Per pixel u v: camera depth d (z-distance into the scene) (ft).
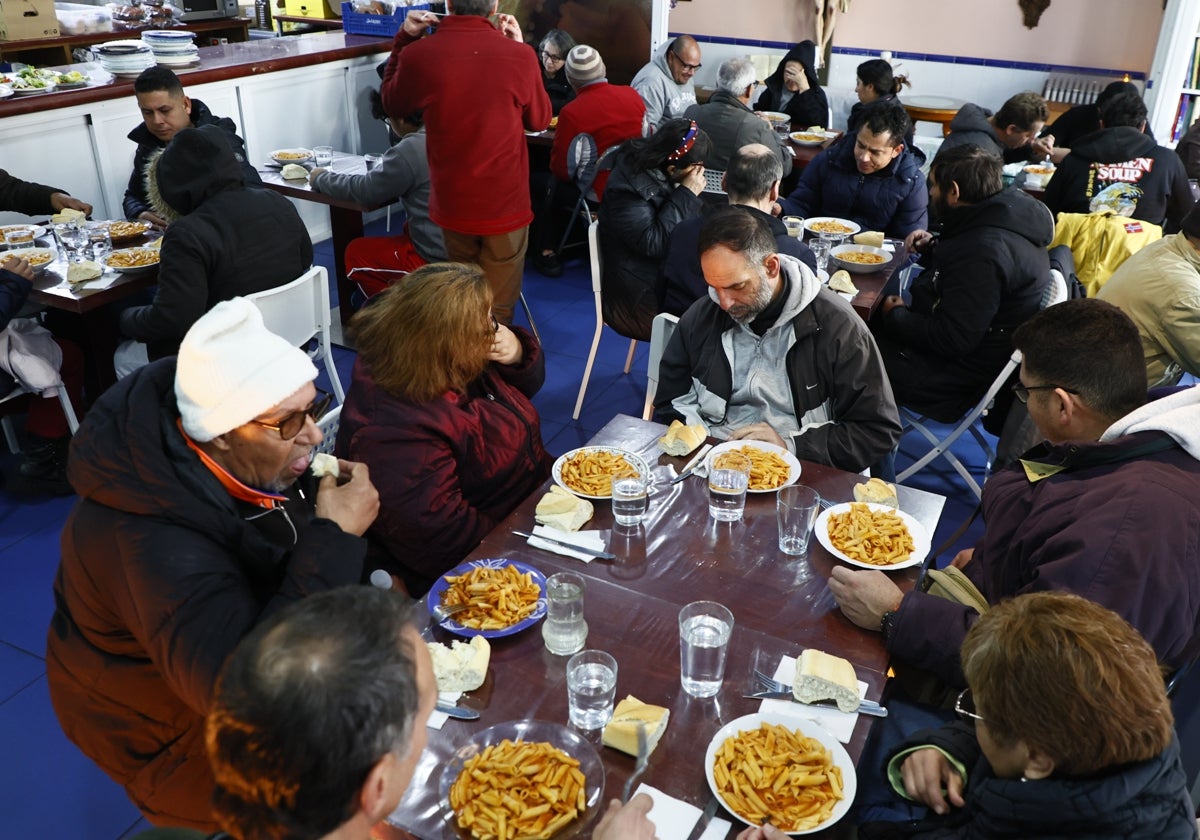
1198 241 9.31
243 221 9.71
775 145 15.60
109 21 19.42
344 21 19.80
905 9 24.31
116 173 14.65
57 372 10.09
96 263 10.26
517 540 6.07
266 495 4.74
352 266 13.84
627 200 12.00
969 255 9.83
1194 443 5.07
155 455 4.31
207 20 22.40
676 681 4.88
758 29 25.72
